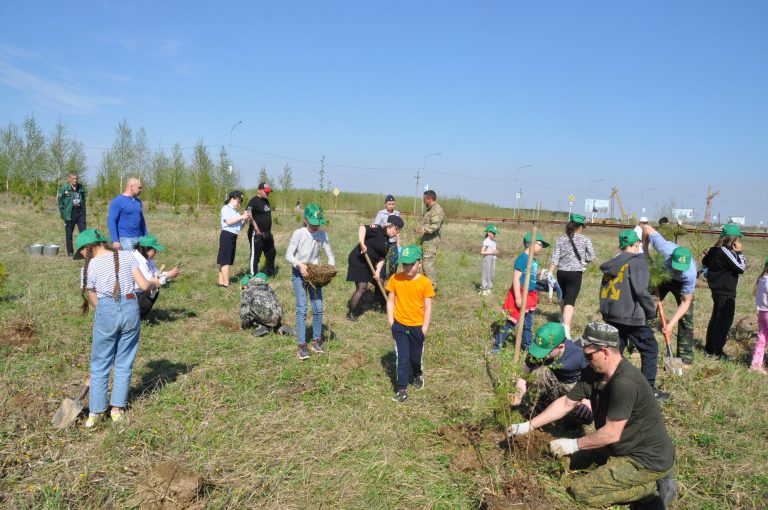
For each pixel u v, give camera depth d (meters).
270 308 6.95
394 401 5.20
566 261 6.99
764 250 23.33
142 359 5.93
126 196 7.98
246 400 5.01
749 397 5.68
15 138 31.45
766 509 3.80
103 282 4.32
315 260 6.27
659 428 3.73
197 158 30.33
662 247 6.90
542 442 4.23
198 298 8.66
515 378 4.64
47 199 29.56
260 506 3.52
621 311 5.39
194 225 18.98
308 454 4.16
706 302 10.96
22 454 3.92
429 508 3.62
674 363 6.55
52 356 5.81
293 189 34.31
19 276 9.13
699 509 3.82
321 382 5.52
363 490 3.76
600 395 3.99
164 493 3.45
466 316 8.62
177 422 4.51
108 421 4.49
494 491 3.75
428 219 9.74
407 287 5.21
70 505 3.42
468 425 4.71
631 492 3.72
